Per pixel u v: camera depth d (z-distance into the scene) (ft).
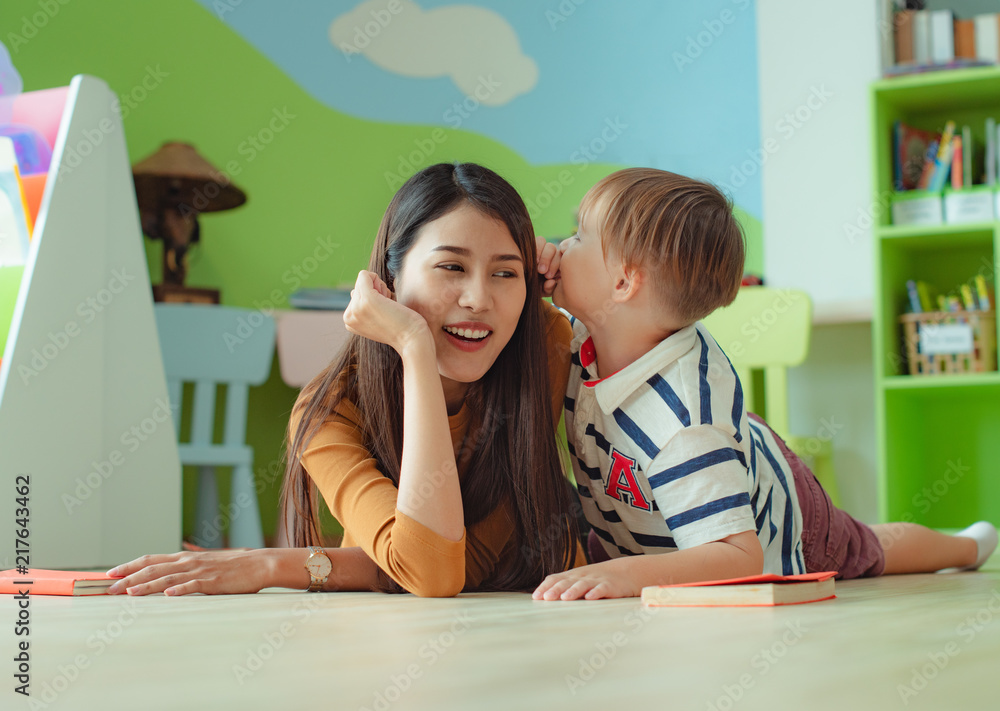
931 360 8.39
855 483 9.41
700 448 2.84
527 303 3.18
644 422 2.97
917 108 9.29
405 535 2.71
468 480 3.24
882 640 1.70
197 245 9.04
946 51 9.12
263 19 9.57
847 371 9.48
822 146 9.73
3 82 7.82
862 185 9.57
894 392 8.63
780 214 9.87
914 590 3.07
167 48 9.05
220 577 2.90
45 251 4.95
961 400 9.31
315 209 9.73
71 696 1.17
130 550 5.28
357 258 9.90
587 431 3.26
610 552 3.67
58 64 8.50
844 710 1.11
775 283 9.86
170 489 5.49
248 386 8.82
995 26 8.96
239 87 9.42
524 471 3.17
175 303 8.16
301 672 1.35
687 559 2.73
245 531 7.80
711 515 2.80
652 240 2.96
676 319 3.05
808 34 9.80
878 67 9.47
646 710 1.10
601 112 10.61
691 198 3.05
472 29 10.53
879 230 8.54
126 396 5.32
